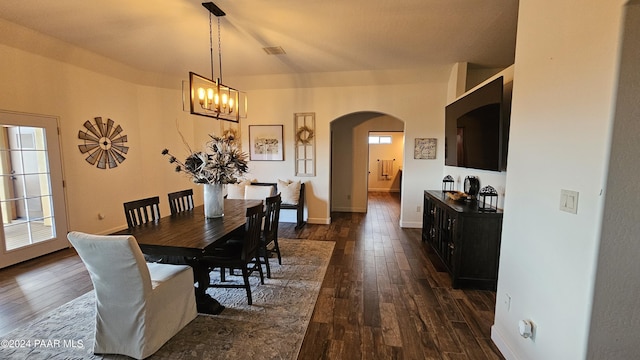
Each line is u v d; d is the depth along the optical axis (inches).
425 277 124.2
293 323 90.0
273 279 121.1
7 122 130.5
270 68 182.4
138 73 193.0
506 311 76.0
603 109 45.5
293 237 182.9
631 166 44.9
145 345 73.7
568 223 53.1
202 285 97.4
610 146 44.8
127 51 154.4
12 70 131.8
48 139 147.8
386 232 194.5
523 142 69.1
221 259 99.2
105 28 125.7
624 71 43.1
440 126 196.4
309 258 145.5
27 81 137.8
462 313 96.5
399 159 403.9
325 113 210.4
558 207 55.9
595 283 47.4
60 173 153.9
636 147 44.5
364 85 202.1
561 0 55.2
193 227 102.2
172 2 103.4
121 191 191.6
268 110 217.3
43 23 121.4
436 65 173.2
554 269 56.9
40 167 145.4
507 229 76.3
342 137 266.5
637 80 43.3
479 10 107.0
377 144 405.4
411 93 197.8
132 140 198.5
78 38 137.2
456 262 112.7
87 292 108.7
